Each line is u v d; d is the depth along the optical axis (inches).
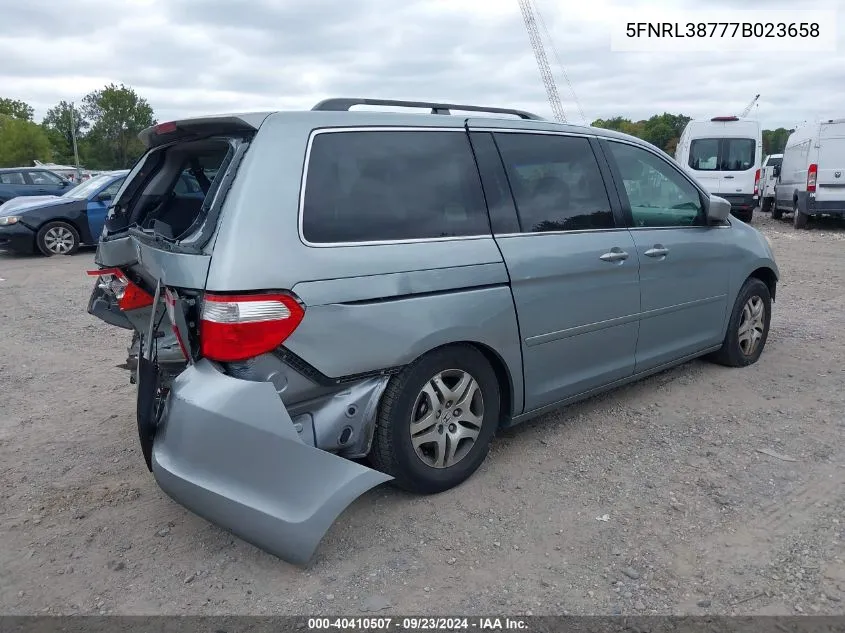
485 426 145.1
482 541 125.1
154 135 149.3
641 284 173.3
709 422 175.6
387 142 133.5
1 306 338.0
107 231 162.1
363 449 126.6
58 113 4057.6
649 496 139.7
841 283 363.6
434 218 135.0
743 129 713.6
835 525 128.3
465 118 146.9
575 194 162.4
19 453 166.9
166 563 121.2
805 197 634.2
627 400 191.0
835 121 608.1
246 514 110.8
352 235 123.3
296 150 121.4
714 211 193.2
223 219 114.3
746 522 130.0
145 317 148.4
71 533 131.0
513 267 143.3
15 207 512.4
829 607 106.7
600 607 107.7
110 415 190.5
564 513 133.8
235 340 110.4
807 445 161.6
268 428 111.7
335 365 119.3
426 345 129.0
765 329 223.3
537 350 151.2
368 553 122.1
